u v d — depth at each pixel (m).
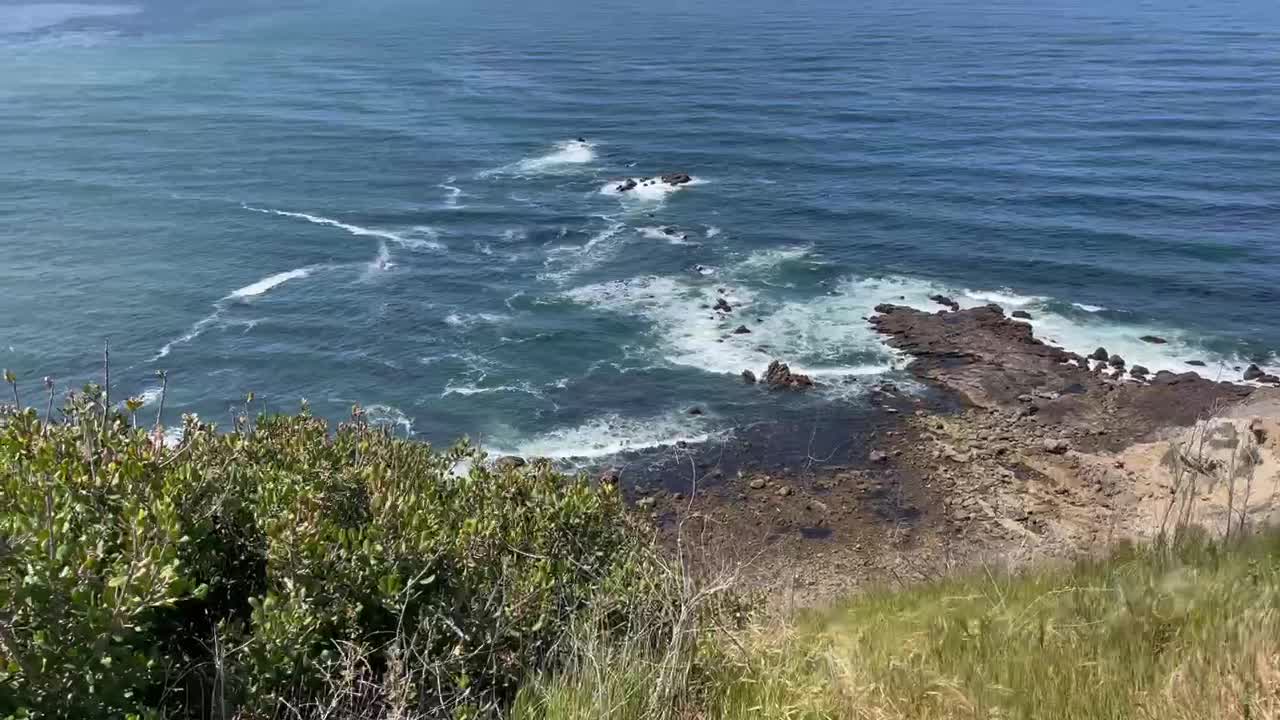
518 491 8.17
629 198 60.62
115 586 4.27
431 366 36.75
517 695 4.92
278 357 37.47
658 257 48.94
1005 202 58.12
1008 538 24.36
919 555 23.73
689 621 5.64
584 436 31.47
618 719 4.59
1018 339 37.19
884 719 4.80
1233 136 73.38
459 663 5.20
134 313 41.16
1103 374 34.19
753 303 42.53
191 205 57.31
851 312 41.22
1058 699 4.64
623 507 8.59
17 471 5.48
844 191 61.62
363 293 43.97
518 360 37.19
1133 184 61.06
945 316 39.81
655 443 30.83
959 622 6.25
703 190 62.28
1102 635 5.40
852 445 29.95
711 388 34.47
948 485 27.22
